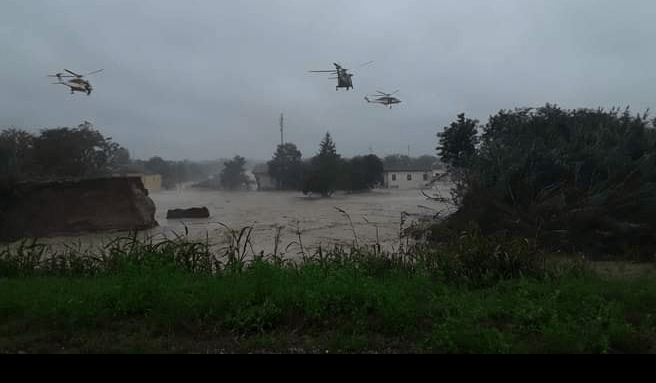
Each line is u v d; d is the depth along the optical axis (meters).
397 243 15.97
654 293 5.92
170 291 5.59
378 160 66.25
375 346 4.54
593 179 14.68
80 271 8.58
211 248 15.63
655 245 12.30
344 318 5.14
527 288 6.20
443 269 7.67
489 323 5.07
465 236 9.17
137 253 8.37
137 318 5.31
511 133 19.81
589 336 4.49
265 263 7.11
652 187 12.77
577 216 12.88
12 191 22.75
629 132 15.97
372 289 5.55
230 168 85.69
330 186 54.19
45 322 5.00
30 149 37.28
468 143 22.95
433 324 4.97
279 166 76.19
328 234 19.39
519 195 14.85
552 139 17.64
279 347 4.51
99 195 24.42
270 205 42.31
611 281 6.74
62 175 37.50
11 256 9.19
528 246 8.27
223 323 4.96
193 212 31.34
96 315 5.20
